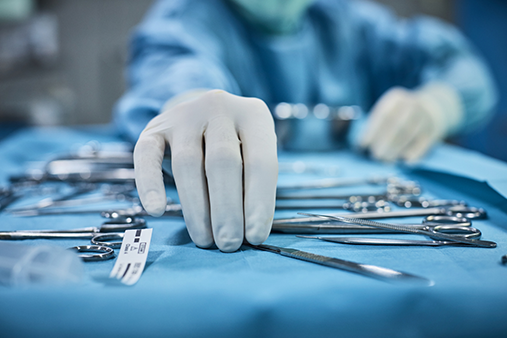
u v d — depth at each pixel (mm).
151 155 485
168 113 547
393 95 1288
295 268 396
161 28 1259
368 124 1348
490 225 567
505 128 2900
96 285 352
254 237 450
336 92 1635
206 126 503
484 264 405
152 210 446
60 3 3086
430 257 430
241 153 498
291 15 1469
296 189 820
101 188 829
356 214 601
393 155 1149
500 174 759
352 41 1709
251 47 1541
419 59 1710
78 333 293
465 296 323
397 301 317
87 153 1079
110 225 538
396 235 518
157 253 456
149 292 323
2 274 331
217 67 1129
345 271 384
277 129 1243
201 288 333
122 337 294
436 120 1206
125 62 3193
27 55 3088
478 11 2922
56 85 3158
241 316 304
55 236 510
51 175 903
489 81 1709
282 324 305
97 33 3148
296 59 1561
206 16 1443
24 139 1358
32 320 296
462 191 740
